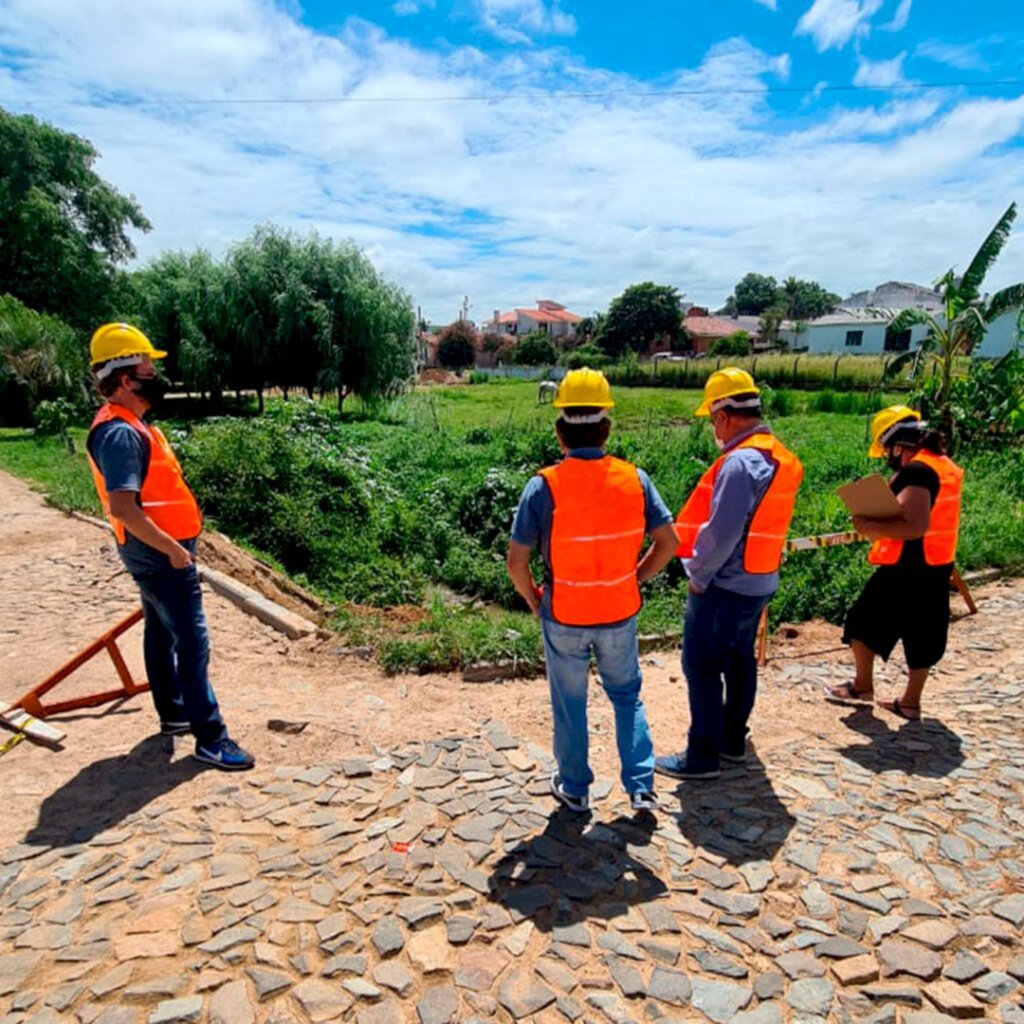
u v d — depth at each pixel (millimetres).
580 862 2805
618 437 15344
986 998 2174
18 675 4820
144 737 3904
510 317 98875
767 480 3146
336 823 3053
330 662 5266
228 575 7168
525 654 5109
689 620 3402
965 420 13344
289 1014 2090
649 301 68625
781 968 2285
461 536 10945
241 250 27609
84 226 31359
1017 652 5293
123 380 3211
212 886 2645
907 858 2832
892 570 4137
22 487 11836
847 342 51875
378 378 28844
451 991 2182
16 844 2938
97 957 2305
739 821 3105
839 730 4059
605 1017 2100
